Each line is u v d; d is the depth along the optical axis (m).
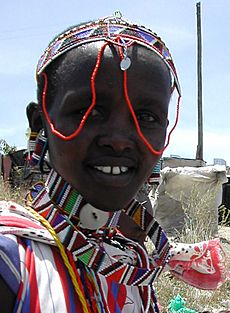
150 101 1.35
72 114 1.32
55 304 1.25
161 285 5.43
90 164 1.31
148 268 1.55
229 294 5.68
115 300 1.40
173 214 10.38
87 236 1.45
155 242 1.63
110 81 1.29
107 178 1.31
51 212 1.37
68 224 1.34
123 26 1.37
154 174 1.64
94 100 1.29
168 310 5.00
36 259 1.27
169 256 1.67
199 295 5.60
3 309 1.22
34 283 1.25
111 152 1.31
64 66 1.33
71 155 1.31
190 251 1.85
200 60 25.97
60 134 1.32
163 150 1.41
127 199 1.35
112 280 1.37
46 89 1.38
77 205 1.40
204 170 10.27
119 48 1.31
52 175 1.42
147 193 1.76
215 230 9.48
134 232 1.66
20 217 1.33
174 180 10.32
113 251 1.49
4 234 1.26
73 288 1.29
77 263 1.34
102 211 1.43
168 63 1.44
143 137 1.33
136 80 1.32
